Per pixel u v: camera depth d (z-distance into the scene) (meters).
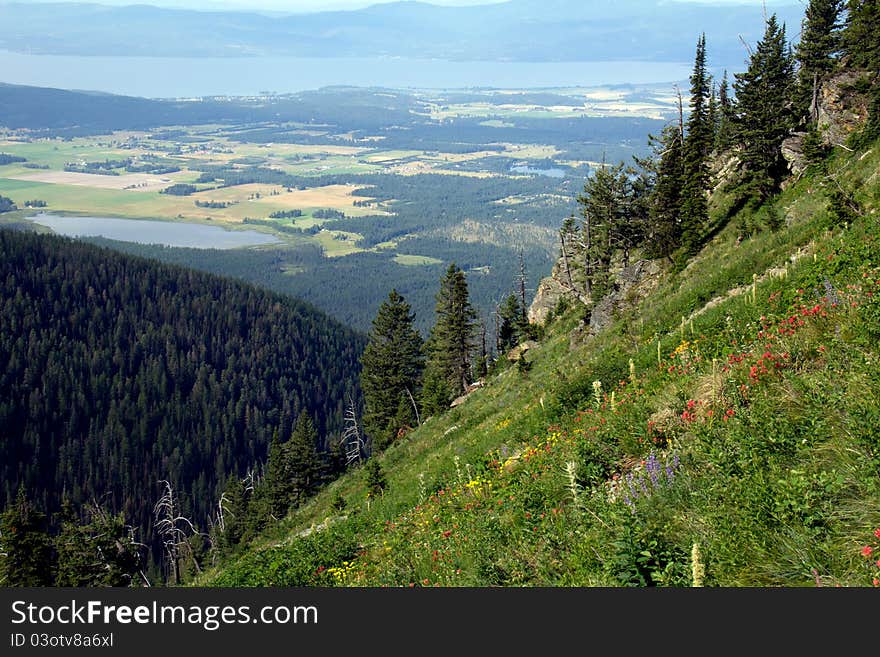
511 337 64.06
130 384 175.88
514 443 17.47
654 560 6.71
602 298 40.12
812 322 10.12
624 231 49.88
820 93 36.75
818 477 6.21
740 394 9.43
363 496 27.88
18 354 172.50
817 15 40.28
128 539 43.44
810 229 23.09
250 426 168.50
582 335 37.72
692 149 37.34
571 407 17.06
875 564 5.13
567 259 54.28
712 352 13.20
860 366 7.69
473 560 9.11
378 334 65.50
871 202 21.05
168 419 167.12
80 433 160.88
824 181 27.27
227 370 185.12
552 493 10.53
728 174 42.81
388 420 64.38
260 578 15.12
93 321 194.12
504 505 11.54
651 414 11.24
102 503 139.75
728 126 42.91
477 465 16.58
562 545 8.39
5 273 192.62
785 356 9.62
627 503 7.88
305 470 59.22
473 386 56.25
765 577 5.80
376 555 14.25
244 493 68.81
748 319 14.61
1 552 39.56
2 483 140.25
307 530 31.17
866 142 30.94
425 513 15.17
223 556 59.34
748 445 7.35
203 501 140.00
